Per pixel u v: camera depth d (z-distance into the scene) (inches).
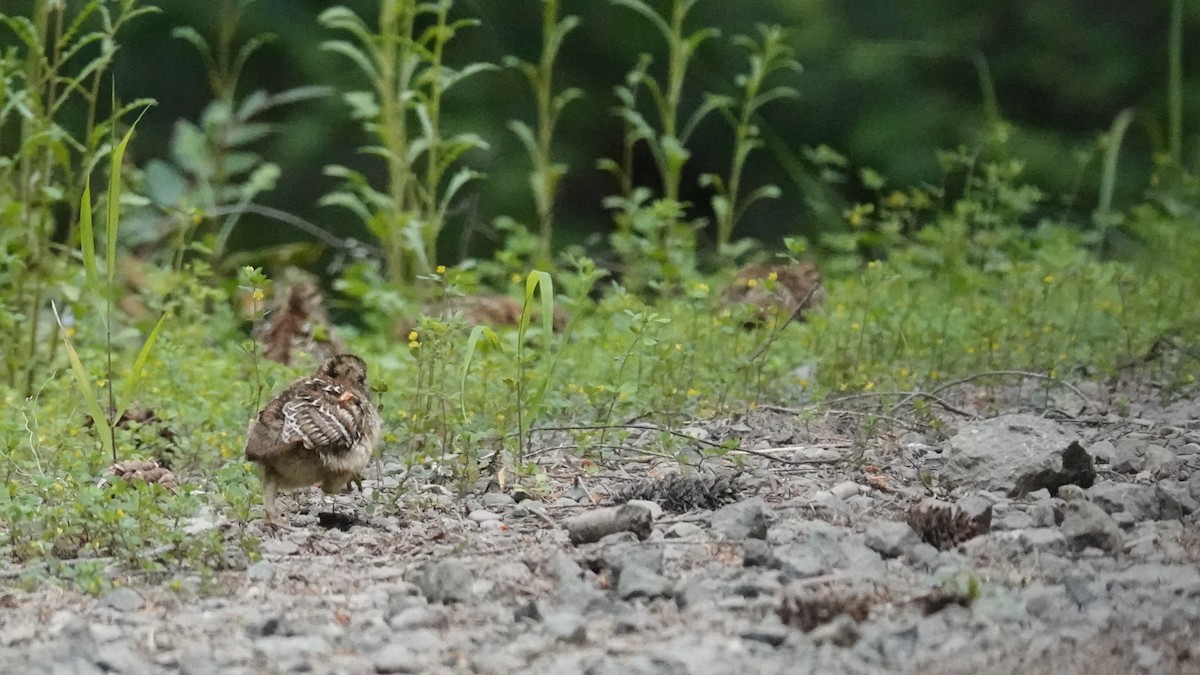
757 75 761.0
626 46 1144.8
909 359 556.4
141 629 315.9
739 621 316.5
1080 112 1182.3
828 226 1061.8
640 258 726.5
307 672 292.7
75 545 368.5
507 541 379.9
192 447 457.4
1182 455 449.7
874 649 299.0
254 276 441.7
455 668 296.0
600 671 287.7
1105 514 367.6
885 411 494.0
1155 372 554.3
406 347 604.7
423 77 693.3
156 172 777.6
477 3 1109.1
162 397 502.6
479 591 336.8
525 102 1125.1
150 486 389.4
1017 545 362.3
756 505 377.1
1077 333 586.6
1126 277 637.3
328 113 1047.0
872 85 1154.0
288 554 370.0
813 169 1154.0
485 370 480.7
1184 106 1162.6
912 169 1115.3
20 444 448.5
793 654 298.0
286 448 383.2
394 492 414.9
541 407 486.0
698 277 668.7
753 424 490.0
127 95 1023.6
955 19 1186.0
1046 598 322.7
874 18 1191.6
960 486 418.9
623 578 335.9
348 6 1064.8
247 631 314.7
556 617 314.5
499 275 785.6
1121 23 1187.9
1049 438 417.1
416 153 706.8
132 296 664.4
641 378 519.8
